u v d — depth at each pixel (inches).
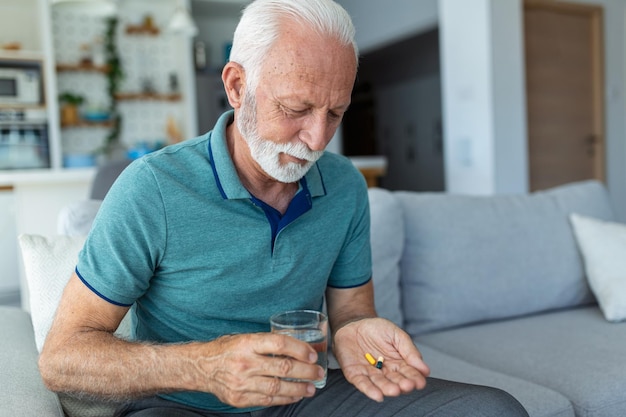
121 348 36.6
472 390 40.8
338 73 36.9
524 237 76.4
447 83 211.0
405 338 39.4
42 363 37.4
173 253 40.5
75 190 142.6
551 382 54.9
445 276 70.6
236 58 39.6
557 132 213.5
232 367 33.0
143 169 40.3
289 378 32.9
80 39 211.2
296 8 36.9
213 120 233.8
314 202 45.8
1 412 35.3
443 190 333.4
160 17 223.8
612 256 74.9
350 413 41.3
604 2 219.1
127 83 219.9
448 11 206.7
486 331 69.9
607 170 224.4
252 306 43.6
